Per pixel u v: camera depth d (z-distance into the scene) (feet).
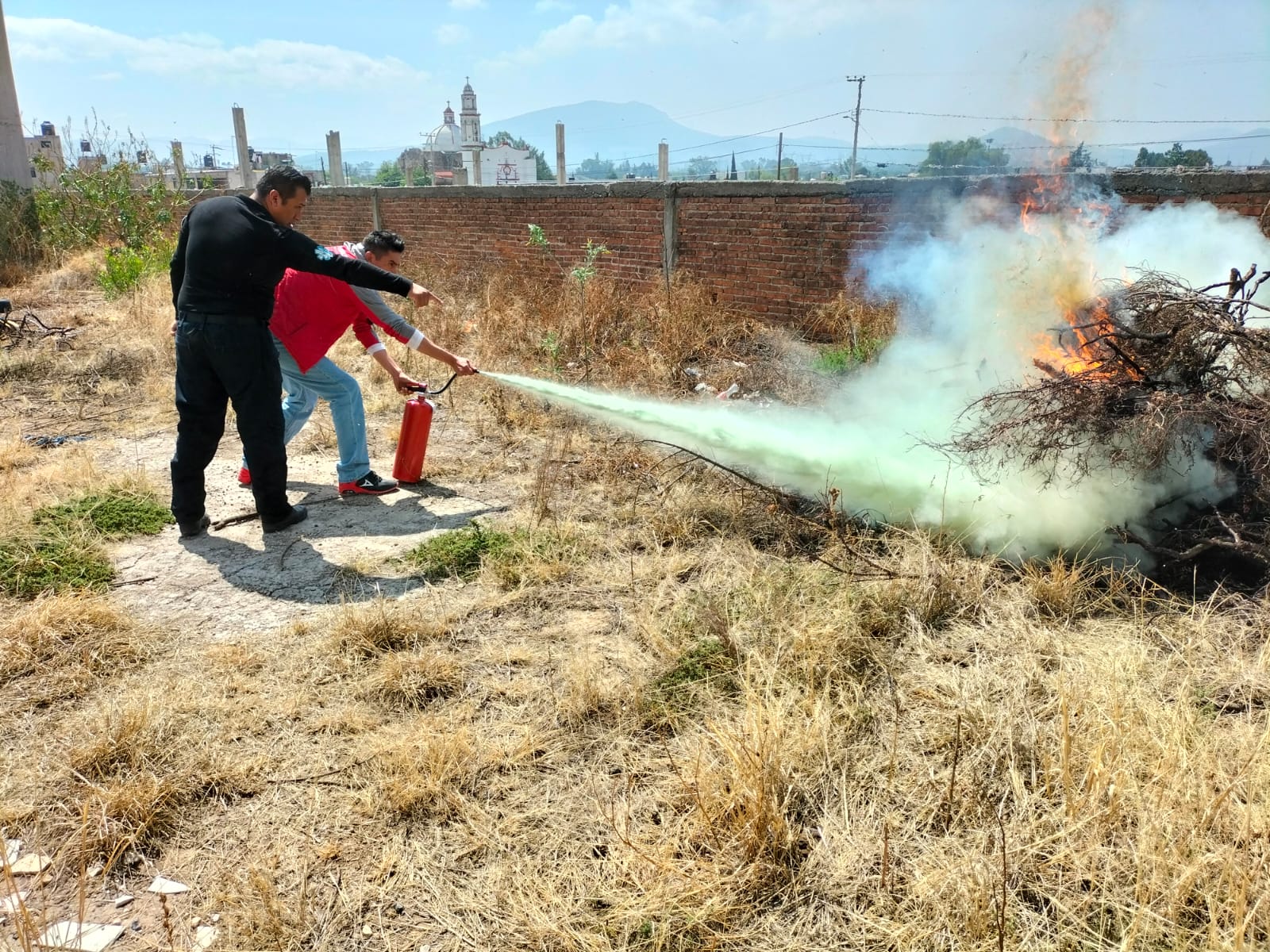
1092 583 11.86
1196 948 6.48
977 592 11.57
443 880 7.50
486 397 22.31
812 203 26.09
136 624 11.45
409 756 8.77
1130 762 8.03
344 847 7.86
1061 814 7.64
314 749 9.16
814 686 9.92
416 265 41.27
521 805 8.34
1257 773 7.86
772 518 14.15
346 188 46.80
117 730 9.09
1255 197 18.04
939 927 6.81
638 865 7.45
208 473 17.71
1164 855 7.06
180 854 7.83
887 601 11.39
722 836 7.73
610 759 8.97
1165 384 11.94
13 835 7.98
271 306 13.92
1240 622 10.71
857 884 7.28
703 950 6.77
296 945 6.83
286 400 16.40
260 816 8.23
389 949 6.83
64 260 45.55
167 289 35.63
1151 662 9.98
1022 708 9.21
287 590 12.69
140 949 6.81
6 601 11.99
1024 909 6.89
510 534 14.20
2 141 50.01
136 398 23.00
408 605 12.01
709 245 29.53
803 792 8.25
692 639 10.96
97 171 49.39
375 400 22.77
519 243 37.22
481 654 10.93
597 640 11.20
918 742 8.98
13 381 24.18
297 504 16.17
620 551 13.79
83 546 13.73
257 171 85.46
